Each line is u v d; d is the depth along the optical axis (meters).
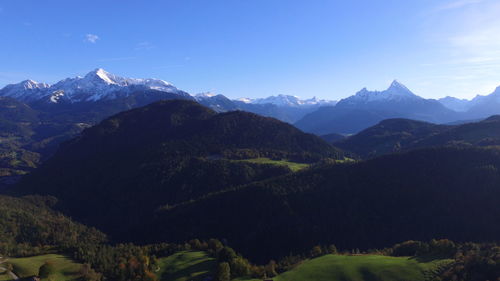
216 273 99.19
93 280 101.19
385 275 88.75
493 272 79.38
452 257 95.69
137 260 111.69
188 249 131.38
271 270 105.50
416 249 107.50
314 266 100.50
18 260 111.62
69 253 125.19
